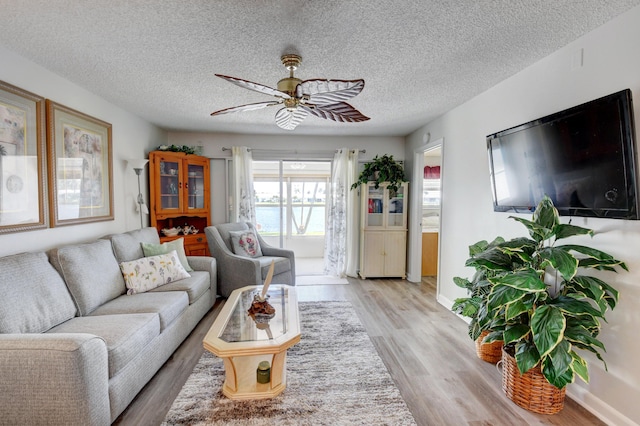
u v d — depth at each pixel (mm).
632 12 1575
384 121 3922
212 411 1797
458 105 3230
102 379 1558
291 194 6492
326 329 2932
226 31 1823
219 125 4188
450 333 2859
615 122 1570
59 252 2127
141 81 2617
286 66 2189
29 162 2168
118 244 2748
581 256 1872
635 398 1604
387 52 2078
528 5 1557
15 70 2080
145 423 1709
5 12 1615
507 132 2338
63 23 1733
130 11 1619
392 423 1716
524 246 1854
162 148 4035
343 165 4797
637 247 1582
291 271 4152
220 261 3779
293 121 2418
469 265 2043
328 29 1796
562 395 1789
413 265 4598
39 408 1417
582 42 1855
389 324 3055
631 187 1530
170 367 2271
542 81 2160
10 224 2016
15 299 1724
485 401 1911
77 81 2605
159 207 3947
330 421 1726
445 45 1981
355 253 4914
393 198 4754
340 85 1722
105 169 3064
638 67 1550
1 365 1394
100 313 2178
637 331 1592
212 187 4750
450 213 3426
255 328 1999
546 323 1565
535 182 2105
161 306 2297
